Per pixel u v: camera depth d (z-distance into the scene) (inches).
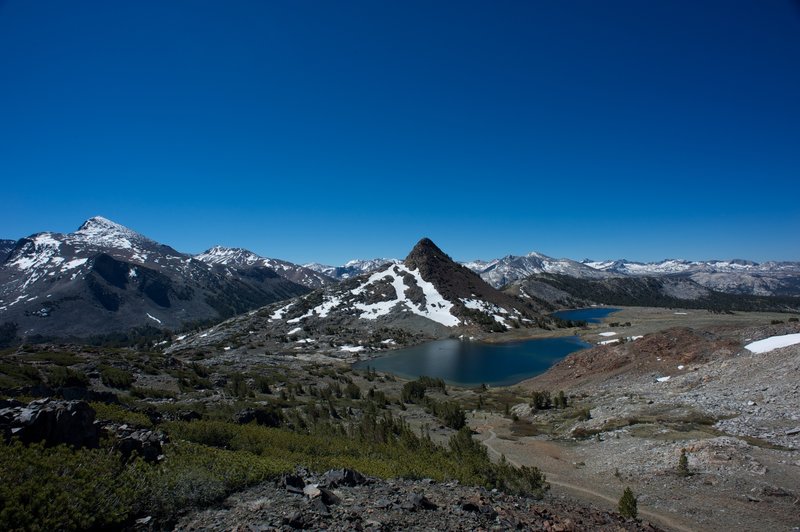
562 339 6446.9
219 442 1056.2
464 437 1323.8
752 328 3115.2
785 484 1007.0
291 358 5551.2
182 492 561.3
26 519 407.2
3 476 455.2
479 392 3467.0
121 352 3297.2
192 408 1624.0
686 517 903.1
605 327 7155.5
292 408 2319.1
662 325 6451.8
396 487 737.0
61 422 630.5
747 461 1136.8
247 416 1557.6
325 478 717.9
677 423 1640.0
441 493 726.5
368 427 1604.3
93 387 2036.2
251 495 613.3
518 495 940.6
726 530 828.0
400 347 6486.2
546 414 2401.6
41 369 2054.6
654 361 3058.6
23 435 584.1
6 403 699.4
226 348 6441.9
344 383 3848.4
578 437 1808.6
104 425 796.0
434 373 4537.4
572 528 620.7
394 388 3698.3
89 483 488.1
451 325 7662.4
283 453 995.3
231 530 479.2
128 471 562.3
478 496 723.4
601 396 2620.6
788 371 1971.0
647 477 1175.0
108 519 466.3
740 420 1562.5
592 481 1234.0
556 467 1413.6
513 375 4249.5
